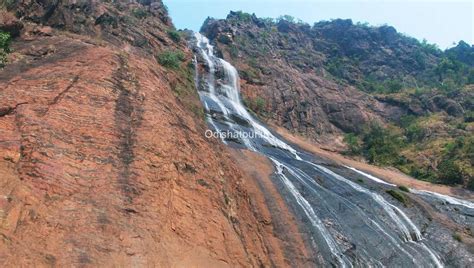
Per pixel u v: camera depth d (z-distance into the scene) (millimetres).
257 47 68375
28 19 24734
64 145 12922
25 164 11586
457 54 104312
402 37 101375
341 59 86812
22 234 9609
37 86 15422
